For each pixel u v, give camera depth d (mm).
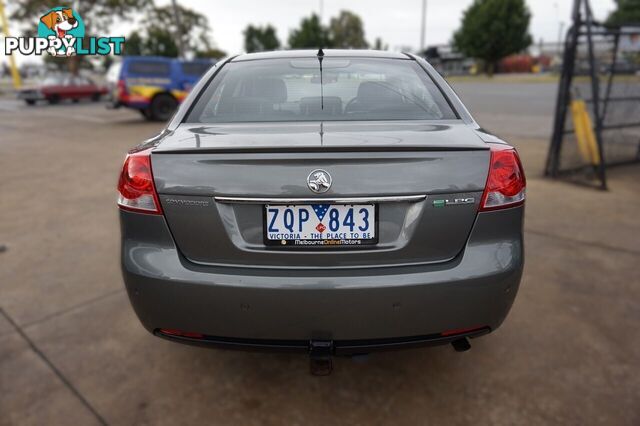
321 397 2000
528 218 4105
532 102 15891
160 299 1661
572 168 5629
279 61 2383
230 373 2150
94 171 6371
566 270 3078
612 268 3102
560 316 2551
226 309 1627
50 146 8672
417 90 2158
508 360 2205
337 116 1987
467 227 1646
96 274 3123
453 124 1915
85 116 15148
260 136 1712
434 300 1615
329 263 1624
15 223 4188
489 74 40531
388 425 1845
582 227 3871
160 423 1854
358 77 2230
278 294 1590
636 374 2088
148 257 1666
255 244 1629
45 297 2811
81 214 4438
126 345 2344
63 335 2422
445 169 1599
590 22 5016
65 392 2014
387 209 1606
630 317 2533
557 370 2129
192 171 1602
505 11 38031
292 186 1562
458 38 42812
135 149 1799
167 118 13594
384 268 1631
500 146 1717
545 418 1854
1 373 2127
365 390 2039
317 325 1627
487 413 1891
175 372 2152
